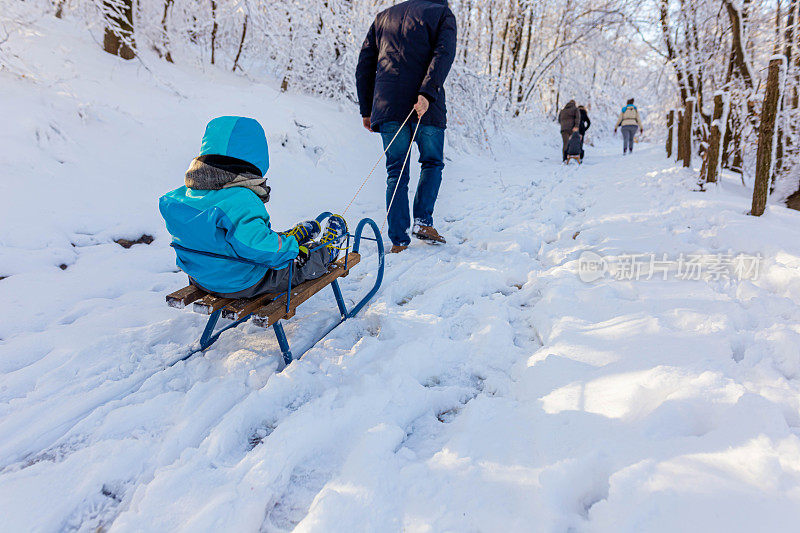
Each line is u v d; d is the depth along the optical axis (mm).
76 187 3744
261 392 1860
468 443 1568
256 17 6301
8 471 1548
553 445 1471
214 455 1588
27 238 3123
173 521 1312
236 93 6383
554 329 2295
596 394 1706
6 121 3799
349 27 7539
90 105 4398
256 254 1852
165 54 6664
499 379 2029
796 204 4637
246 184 1851
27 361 2188
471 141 10172
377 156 7012
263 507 1370
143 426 1761
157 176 4320
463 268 3318
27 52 4742
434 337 2332
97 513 1400
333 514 1280
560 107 20250
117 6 5160
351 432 1704
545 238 4242
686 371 1704
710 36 7090
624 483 1237
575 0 12953
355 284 3262
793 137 4852
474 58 10969
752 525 1085
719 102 5062
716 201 4617
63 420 1797
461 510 1289
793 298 2453
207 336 2295
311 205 5121
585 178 7582
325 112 7262
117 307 2732
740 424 1374
